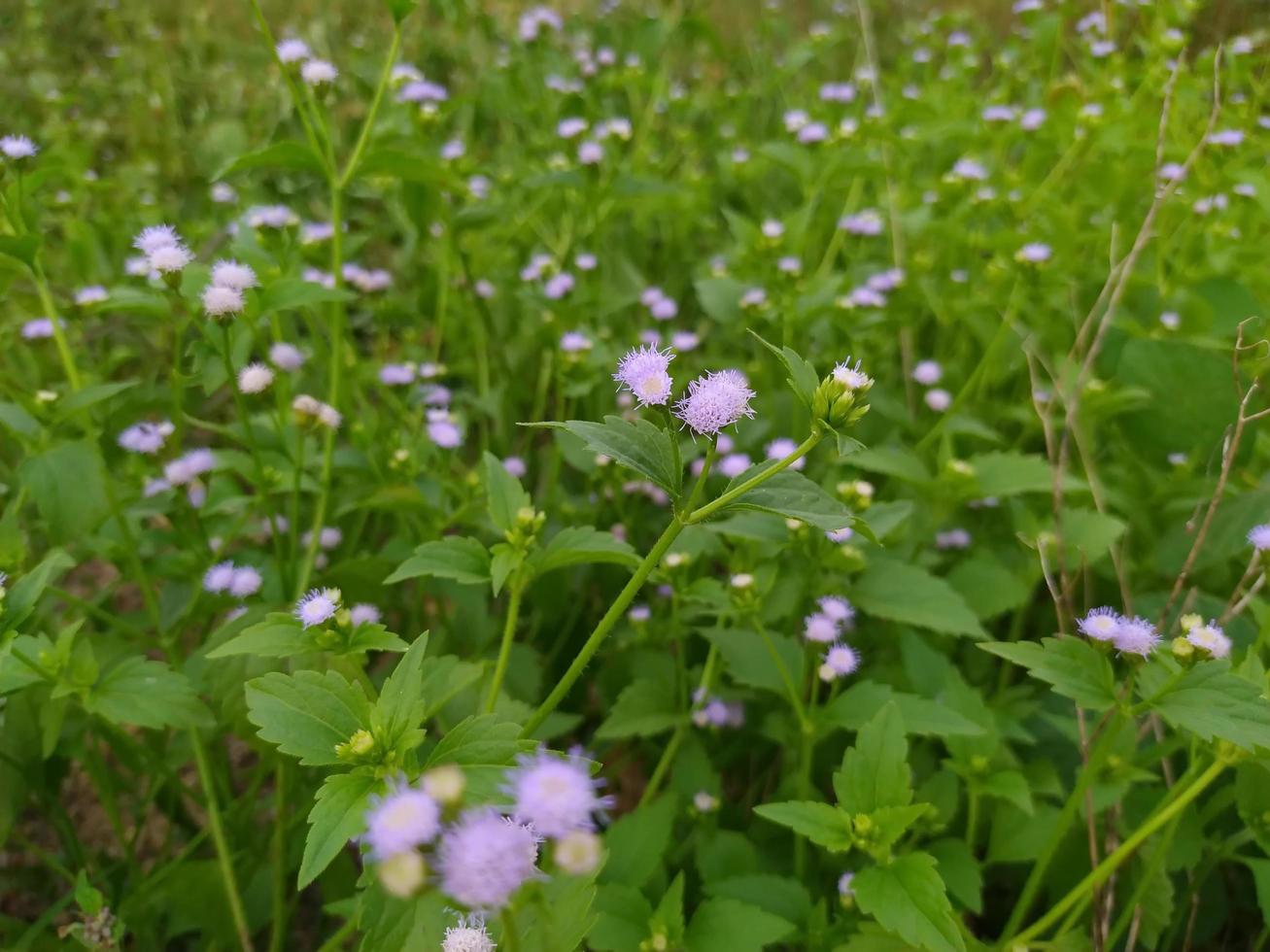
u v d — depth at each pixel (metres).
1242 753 0.13
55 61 0.53
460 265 0.32
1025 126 0.38
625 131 0.34
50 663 0.16
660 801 0.18
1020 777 0.17
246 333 0.22
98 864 0.21
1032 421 0.27
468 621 0.23
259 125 0.47
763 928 0.16
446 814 0.09
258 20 0.20
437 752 0.12
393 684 0.12
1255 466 0.26
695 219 0.38
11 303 0.31
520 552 0.16
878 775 0.15
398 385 0.29
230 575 0.20
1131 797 0.19
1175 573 0.24
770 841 0.20
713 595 0.20
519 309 0.35
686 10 0.50
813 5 0.64
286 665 0.18
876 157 0.38
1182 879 0.20
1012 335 0.29
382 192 0.37
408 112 0.33
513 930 0.09
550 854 0.10
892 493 0.27
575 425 0.13
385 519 0.29
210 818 0.19
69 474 0.18
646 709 0.21
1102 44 0.41
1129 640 0.13
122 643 0.20
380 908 0.11
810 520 0.12
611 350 0.31
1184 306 0.28
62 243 0.35
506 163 0.43
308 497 0.26
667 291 0.38
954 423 0.25
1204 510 0.23
